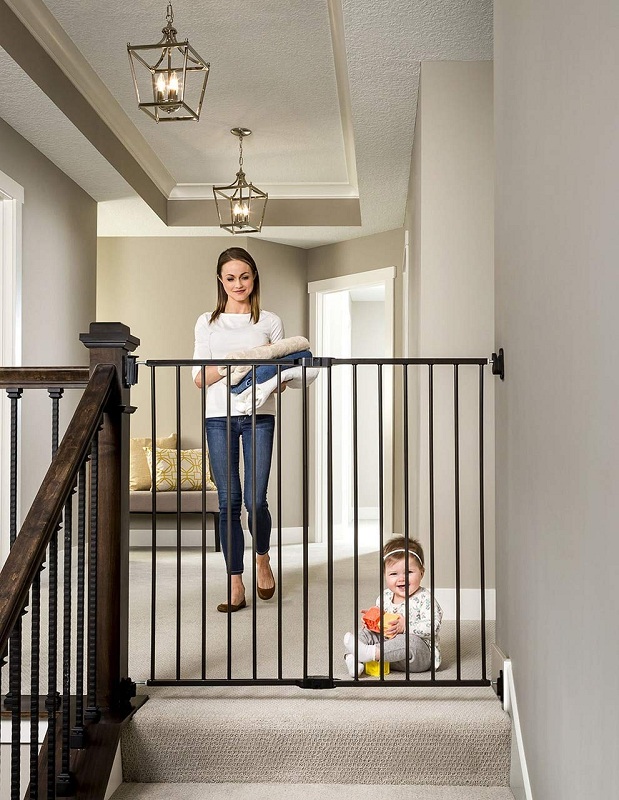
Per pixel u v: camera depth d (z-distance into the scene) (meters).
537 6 1.63
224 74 3.80
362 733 1.95
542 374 1.61
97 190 4.77
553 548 1.51
